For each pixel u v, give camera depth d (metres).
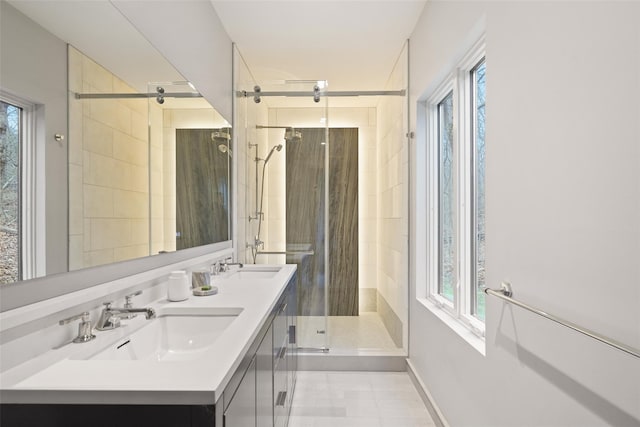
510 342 1.34
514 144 1.32
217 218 2.61
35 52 1.02
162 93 1.80
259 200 3.25
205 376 0.83
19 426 0.78
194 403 0.77
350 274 4.69
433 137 2.79
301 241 3.25
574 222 0.99
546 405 1.12
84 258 1.23
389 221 3.87
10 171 0.94
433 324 2.37
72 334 1.12
